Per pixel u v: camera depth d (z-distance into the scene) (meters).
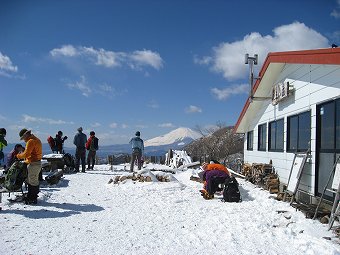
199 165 16.98
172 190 9.98
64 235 5.39
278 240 5.38
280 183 10.21
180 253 4.73
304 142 8.69
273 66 10.25
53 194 8.93
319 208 6.97
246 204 8.08
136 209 7.44
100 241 5.16
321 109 7.77
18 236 5.26
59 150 16.05
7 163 9.52
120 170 16.69
